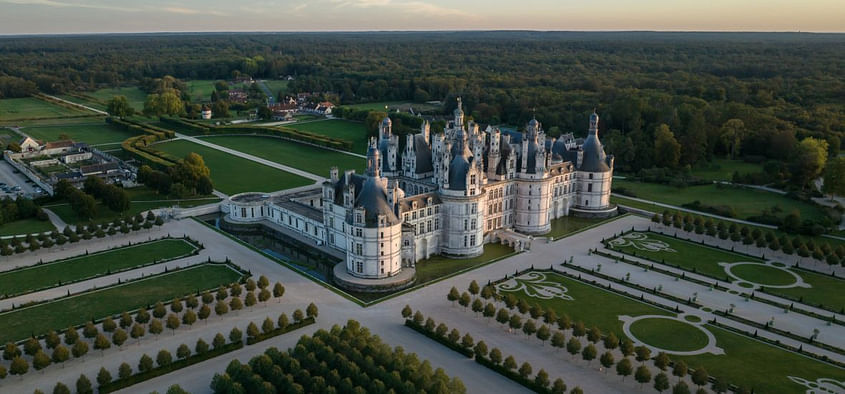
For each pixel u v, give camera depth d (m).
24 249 190.12
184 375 125.75
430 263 191.12
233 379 117.38
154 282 170.75
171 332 143.88
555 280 176.00
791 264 190.38
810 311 158.50
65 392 113.38
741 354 136.75
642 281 176.12
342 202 190.62
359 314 153.62
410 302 161.12
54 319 148.75
